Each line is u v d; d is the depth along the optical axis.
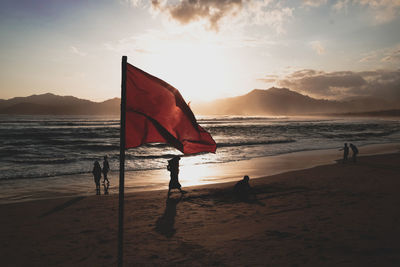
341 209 8.30
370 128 84.94
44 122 117.19
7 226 7.26
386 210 7.99
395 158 22.11
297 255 5.02
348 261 4.66
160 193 11.49
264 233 6.38
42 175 16.34
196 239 6.11
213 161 22.27
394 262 4.56
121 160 3.15
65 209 9.02
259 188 12.00
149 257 5.15
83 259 5.14
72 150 30.61
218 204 9.47
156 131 3.37
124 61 3.13
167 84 3.43
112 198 10.66
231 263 4.79
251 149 30.42
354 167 17.92
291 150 29.33
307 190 11.45
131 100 3.33
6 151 29.14
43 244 5.95
